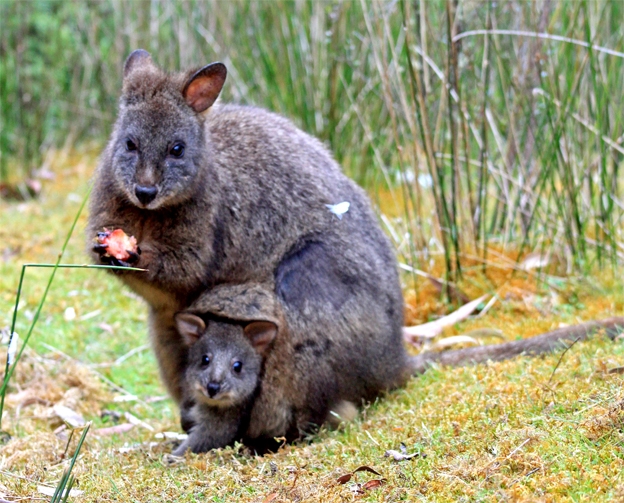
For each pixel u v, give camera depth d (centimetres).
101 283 1475
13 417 1045
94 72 2106
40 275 1487
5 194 1881
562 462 660
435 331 1207
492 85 1504
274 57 1669
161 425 1075
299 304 952
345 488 686
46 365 1188
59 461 870
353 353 956
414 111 1259
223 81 937
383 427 852
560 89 1305
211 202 952
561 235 1310
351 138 1658
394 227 1468
